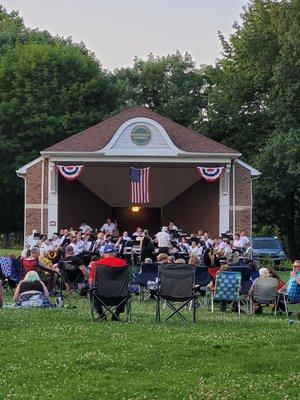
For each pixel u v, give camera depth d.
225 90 56.09
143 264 23.89
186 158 40.25
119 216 46.56
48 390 11.18
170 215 45.47
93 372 12.20
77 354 13.33
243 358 13.26
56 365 12.55
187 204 44.34
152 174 43.06
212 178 39.97
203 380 11.86
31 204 40.38
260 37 52.34
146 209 46.56
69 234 32.19
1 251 63.31
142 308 21.52
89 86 58.75
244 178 40.94
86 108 58.81
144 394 11.05
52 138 57.31
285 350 13.91
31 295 20.05
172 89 65.00
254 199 52.38
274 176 48.75
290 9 48.09
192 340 14.56
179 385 11.56
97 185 44.09
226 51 57.81
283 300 20.53
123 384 11.53
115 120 42.09
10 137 57.44
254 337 15.14
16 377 11.88
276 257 44.69
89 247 31.70
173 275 17.66
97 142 40.31
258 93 56.12
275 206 54.03
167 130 40.88
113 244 32.31
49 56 58.50
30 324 16.44
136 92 66.00
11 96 58.41
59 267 23.80
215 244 33.78
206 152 40.19
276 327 16.98
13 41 69.06
